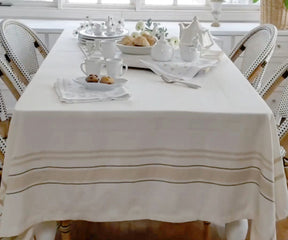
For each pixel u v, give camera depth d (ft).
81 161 4.72
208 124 4.66
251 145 4.74
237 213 4.96
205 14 11.84
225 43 10.71
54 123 4.56
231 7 11.91
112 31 8.32
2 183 4.79
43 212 4.84
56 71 6.18
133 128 4.65
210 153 4.77
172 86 5.63
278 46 10.67
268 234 4.76
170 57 6.59
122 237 6.57
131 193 4.89
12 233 4.60
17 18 11.58
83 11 11.60
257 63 7.44
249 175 4.86
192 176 4.86
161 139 4.72
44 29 10.27
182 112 4.62
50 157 4.67
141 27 8.25
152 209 4.98
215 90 5.49
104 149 4.70
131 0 11.71
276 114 6.89
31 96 5.01
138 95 5.18
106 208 4.92
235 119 4.63
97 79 5.25
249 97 5.21
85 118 4.56
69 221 5.46
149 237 6.59
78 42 8.27
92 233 6.64
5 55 7.40
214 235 6.63
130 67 6.52
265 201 4.71
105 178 4.82
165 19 11.76
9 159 4.66
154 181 4.88
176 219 4.97
